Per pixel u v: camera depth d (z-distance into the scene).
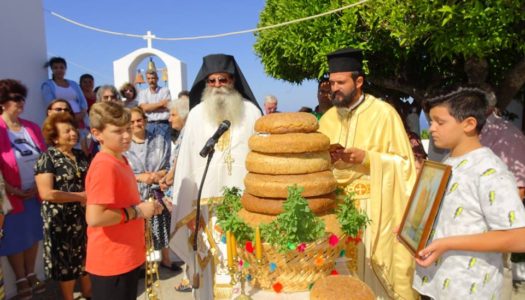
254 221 1.99
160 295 4.29
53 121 3.57
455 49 3.41
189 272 3.54
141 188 4.51
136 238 2.74
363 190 2.86
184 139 3.35
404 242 1.86
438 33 3.50
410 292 2.84
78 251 3.73
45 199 3.43
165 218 4.79
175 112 5.05
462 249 1.59
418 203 1.86
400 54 4.99
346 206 2.10
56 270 3.64
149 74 7.13
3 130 3.95
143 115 4.65
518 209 1.54
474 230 1.67
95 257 2.62
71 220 3.66
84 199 3.57
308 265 1.92
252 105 3.47
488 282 1.70
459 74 5.78
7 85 3.97
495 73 5.40
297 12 5.08
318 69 5.43
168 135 5.07
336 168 2.88
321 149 2.04
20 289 4.13
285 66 5.93
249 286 2.09
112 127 2.51
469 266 1.71
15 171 3.94
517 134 3.55
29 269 4.32
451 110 1.70
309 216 1.79
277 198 1.99
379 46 4.81
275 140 1.97
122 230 2.63
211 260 3.14
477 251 1.59
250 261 1.98
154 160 4.65
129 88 7.09
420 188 1.89
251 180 2.04
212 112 3.25
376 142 2.88
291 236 1.77
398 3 3.71
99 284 2.62
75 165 3.65
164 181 3.97
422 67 5.88
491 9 3.03
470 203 1.67
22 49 4.77
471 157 1.71
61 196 3.45
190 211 3.29
